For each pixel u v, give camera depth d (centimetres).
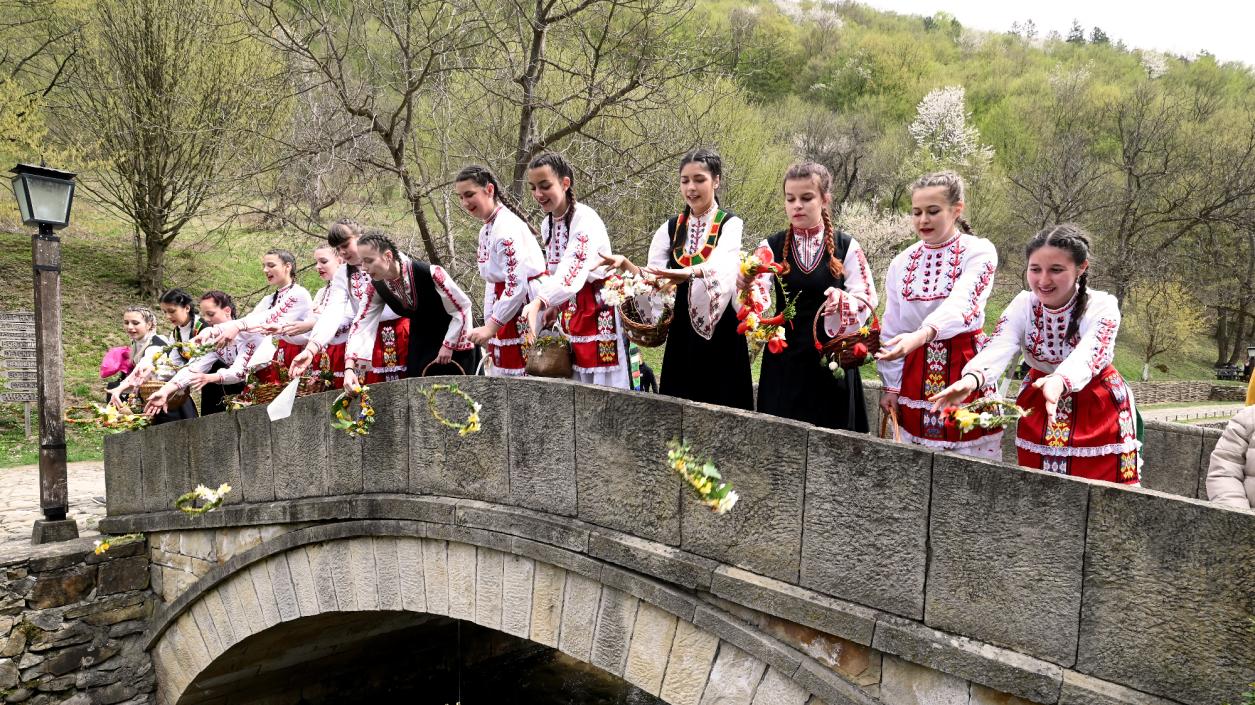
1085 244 307
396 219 1148
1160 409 2420
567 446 397
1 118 1409
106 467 724
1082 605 247
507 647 937
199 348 597
